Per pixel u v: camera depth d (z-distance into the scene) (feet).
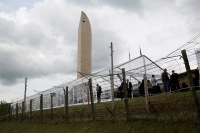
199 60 43.29
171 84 46.88
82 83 76.95
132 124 33.12
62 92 89.10
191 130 24.85
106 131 35.81
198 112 25.41
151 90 53.36
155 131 28.48
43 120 67.31
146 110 39.47
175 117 29.81
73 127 45.88
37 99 110.11
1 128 97.25
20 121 86.48
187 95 40.19
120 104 50.24
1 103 172.14
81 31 126.31
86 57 124.77
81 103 75.15
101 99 67.26
